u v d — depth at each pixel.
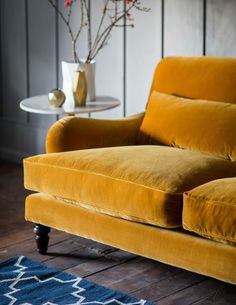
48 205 2.91
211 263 2.40
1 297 2.58
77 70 3.46
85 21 4.08
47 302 2.54
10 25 4.53
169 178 2.53
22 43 4.48
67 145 2.98
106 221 2.71
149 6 3.76
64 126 3.00
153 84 3.30
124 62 3.95
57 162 2.82
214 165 2.69
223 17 3.47
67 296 2.59
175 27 3.67
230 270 2.36
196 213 2.39
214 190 2.39
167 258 2.54
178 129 3.01
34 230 3.01
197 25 3.58
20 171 4.40
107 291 2.63
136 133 3.20
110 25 3.71
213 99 3.07
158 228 2.57
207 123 2.94
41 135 4.49
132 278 2.77
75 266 2.89
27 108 3.39
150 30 3.79
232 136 2.87
